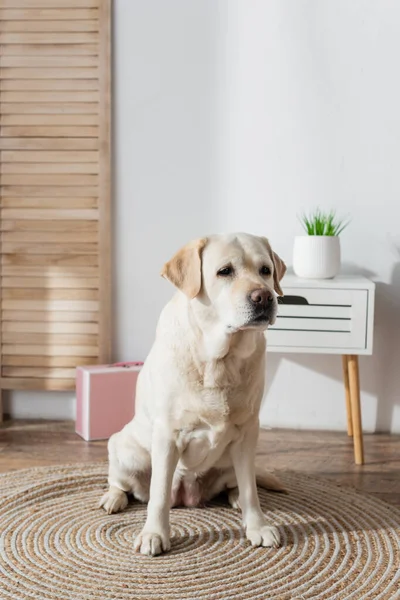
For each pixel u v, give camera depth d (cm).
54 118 300
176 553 183
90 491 227
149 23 297
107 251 304
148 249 307
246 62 296
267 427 307
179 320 183
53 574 171
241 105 297
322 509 213
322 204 297
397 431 301
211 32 296
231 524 201
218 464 202
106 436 285
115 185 305
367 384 301
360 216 296
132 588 165
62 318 308
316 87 293
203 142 301
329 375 302
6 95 301
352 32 290
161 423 185
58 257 306
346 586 166
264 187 299
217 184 302
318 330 262
